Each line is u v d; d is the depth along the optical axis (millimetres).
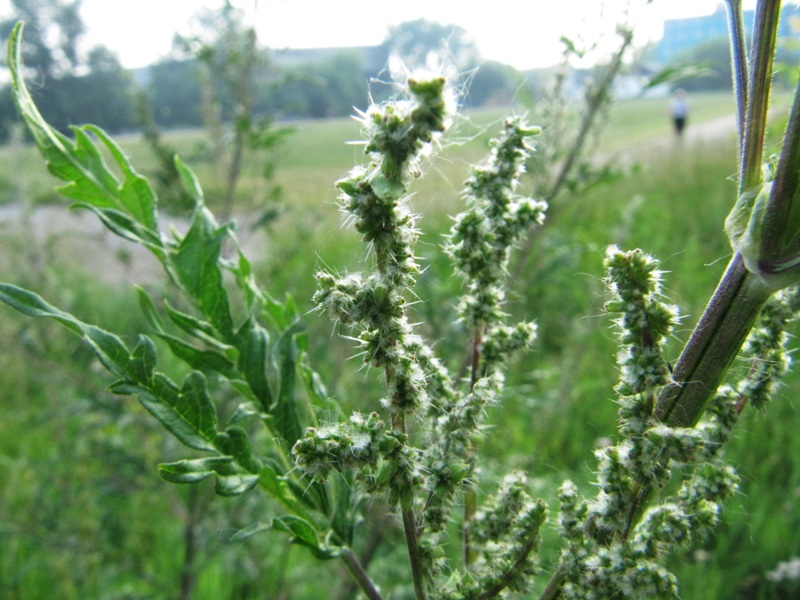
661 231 11570
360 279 1113
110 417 4758
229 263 1805
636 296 1159
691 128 33000
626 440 1170
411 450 1146
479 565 1509
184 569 4648
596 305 5184
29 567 5172
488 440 3932
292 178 14391
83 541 4914
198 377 1438
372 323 1098
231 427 1455
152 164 5754
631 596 1137
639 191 15617
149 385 1400
